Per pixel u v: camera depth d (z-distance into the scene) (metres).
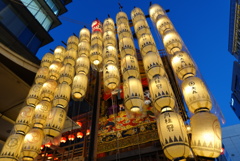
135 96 4.50
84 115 10.16
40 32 17.61
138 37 6.86
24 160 5.07
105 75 5.51
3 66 8.67
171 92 4.14
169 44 5.49
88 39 9.18
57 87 6.32
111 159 5.63
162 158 5.51
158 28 6.68
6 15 14.02
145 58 5.25
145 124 6.65
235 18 38.06
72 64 7.84
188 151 3.19
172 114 3.65
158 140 5.84
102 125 7.41
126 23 8.09
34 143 5.27
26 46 15.45
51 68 7.82
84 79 6.32
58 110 5.62
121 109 8.08
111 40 7.37
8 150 5.36
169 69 7.21
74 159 6.81
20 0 15.28
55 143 5.61
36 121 5.86
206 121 3.27
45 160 7.64
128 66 5.34
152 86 4.32
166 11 8.20
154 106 4.22
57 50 9.21
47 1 19.44
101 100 8.68
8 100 10.18
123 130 6.70
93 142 5.50
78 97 6.05
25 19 16.17
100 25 9.35
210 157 3.08
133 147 6.00
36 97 6.95
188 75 4.40
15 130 5.98
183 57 4.67
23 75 9.47
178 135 3.28
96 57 7.08
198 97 3.67
